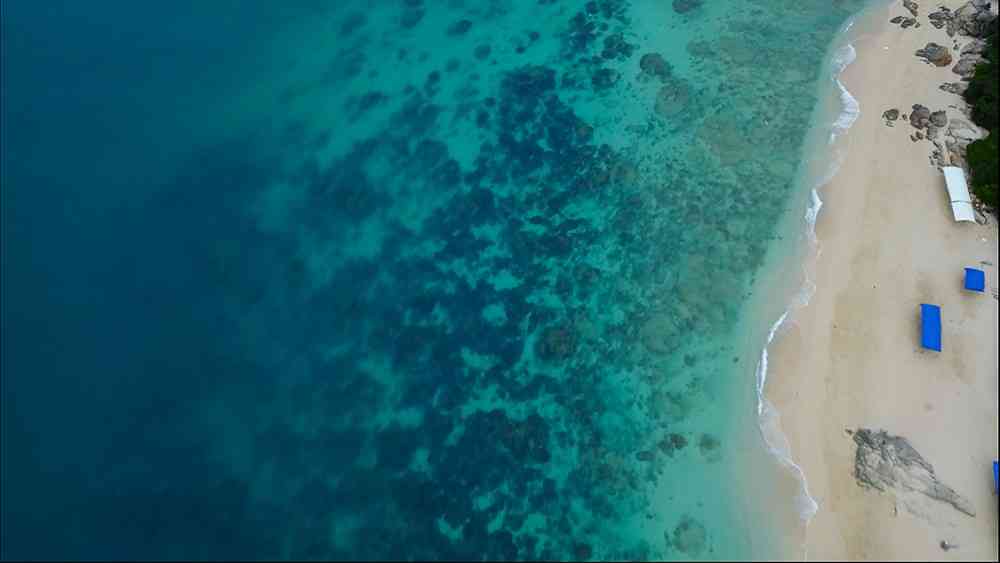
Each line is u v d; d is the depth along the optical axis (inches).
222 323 1336.1
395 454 1208.2
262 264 1411.2
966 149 1446.9
